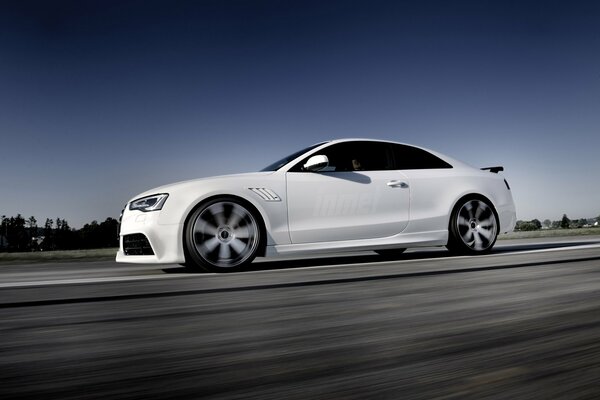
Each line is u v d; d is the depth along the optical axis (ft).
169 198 13.14
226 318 5.81
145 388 3.20
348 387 3.14
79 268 18.38
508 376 3.26
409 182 15.71
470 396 2.90
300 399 2.93
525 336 4.42
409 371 3.44
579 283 8.10
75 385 3.28
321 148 15.38
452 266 11.98
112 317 6.08
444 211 16.01
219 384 3.26
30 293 8.87
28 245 402.31
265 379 3.35
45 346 4.50
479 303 6.32
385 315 5.67
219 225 13.34
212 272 13.30
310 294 7.72
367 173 15.38
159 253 13.00
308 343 4.40
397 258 16.55
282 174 14.46
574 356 3.70
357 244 14.82
